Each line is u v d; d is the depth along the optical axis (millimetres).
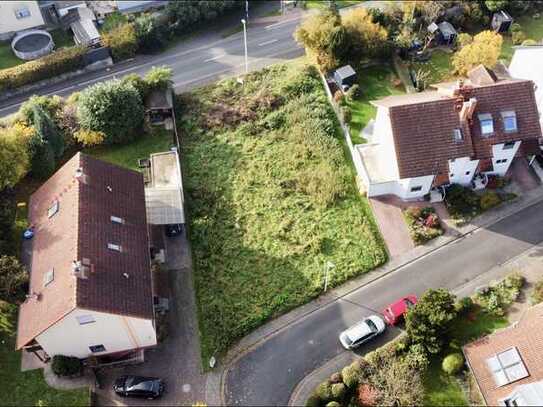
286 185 59062
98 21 79312
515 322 47312
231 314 48719
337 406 41812
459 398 43375
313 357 46469
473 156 54719
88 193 46688
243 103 67875
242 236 54719
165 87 66250
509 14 80500
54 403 43375
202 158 62250
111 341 44375
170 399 44219
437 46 76188
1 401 43531
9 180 53375
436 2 76375
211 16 79125
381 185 56688
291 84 69125
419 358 44312
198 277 51500
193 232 54531
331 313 49281
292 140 63281
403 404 41969
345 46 68938
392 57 72625
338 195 57844
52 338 41969
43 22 78188
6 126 60250
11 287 45781
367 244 53656
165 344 47250
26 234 50469
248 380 45250
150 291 44688
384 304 49719
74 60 71812
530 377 40781
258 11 84438
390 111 54000
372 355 45031
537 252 53062
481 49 67125
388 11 77562
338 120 65688
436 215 55812
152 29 75375
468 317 47875
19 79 69500
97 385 44562
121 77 72938
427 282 51188
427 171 54094
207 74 73250
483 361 43188
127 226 47219
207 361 46188
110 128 61094
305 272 51656
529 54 62781
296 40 72750
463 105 53469
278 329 48312
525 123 55469
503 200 57312
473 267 52094
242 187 59125
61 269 42656
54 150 58562
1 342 46656
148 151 62875
